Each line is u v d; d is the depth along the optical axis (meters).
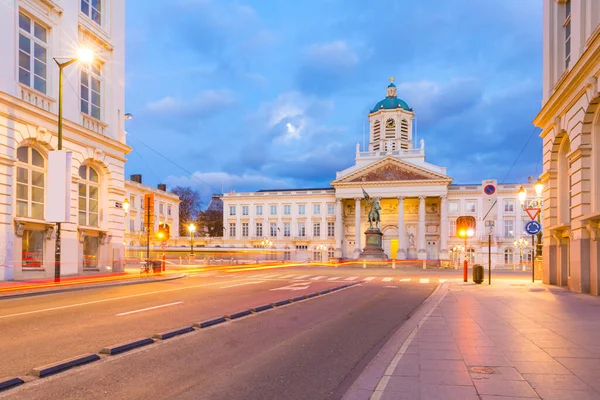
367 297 18.78
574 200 19.19
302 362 7.62
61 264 25.25
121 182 31.30
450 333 9.71
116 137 30.69
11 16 22.06
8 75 21.83
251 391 6.04
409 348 8.23
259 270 44.12
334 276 34.59
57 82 25.27
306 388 6.22
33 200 24.00
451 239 86.62
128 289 19.72
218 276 31.17
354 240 92.56
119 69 31.33
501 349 8.05
